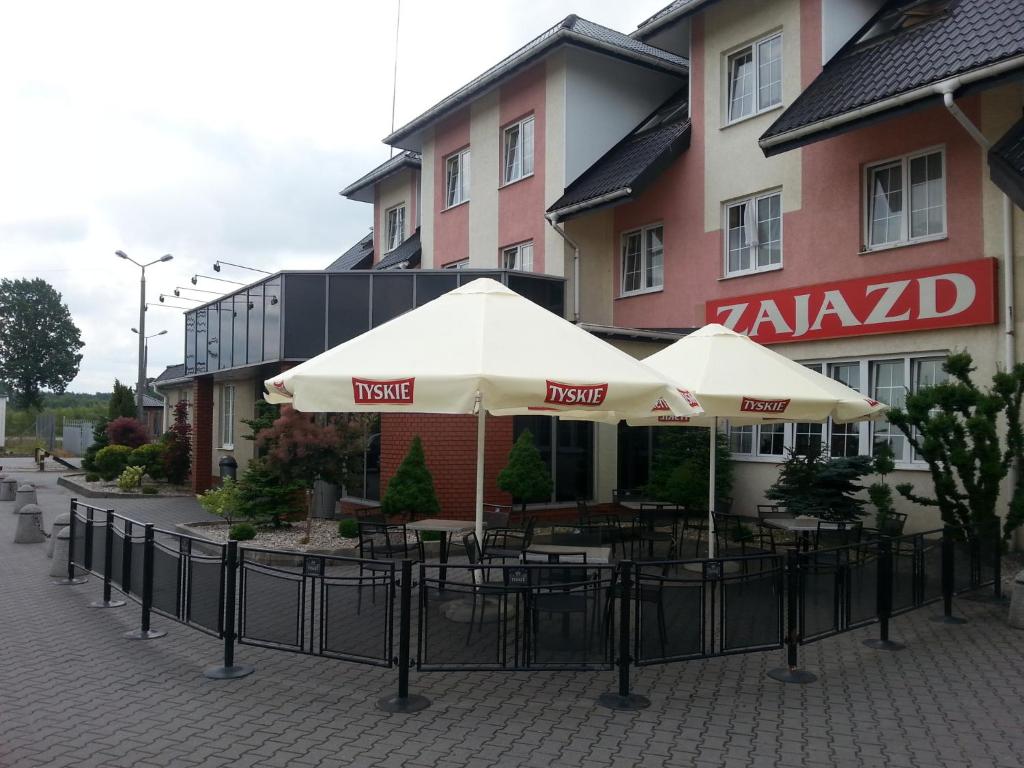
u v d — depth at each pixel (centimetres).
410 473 1268
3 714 561
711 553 988
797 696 604
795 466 1237
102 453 2516
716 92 1595
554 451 1535
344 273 1662
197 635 778
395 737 519
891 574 751
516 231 1912
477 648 584
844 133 1254
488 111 2014
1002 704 589
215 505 1442
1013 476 1112
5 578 1073
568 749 501
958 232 1207
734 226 1567
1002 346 1148
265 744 507
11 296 8381
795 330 1408
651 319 1711
